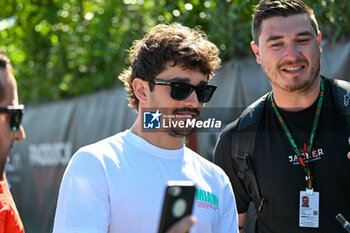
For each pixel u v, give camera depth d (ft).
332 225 12.51
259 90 21.38
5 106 9.33
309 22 12.65
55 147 37.73
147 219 9.96
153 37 10.93
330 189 12.55
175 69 10.55
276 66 12.59
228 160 13.92
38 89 41.52
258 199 13.38
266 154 13.16
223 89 22.74
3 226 10.87
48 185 38.55
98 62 36.65
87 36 36.99
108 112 32.40
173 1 29.81
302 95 12.73
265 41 12.74
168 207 7.36
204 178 11.21
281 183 12.88
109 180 9.91
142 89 11.04
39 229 39.37
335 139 12.63
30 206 40.75
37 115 40.45
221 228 11.42
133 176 10.14
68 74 40.01
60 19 40.73
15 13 43.80
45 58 42.86
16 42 44.24
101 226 9.57
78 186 9.81
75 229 9.47
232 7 22.98
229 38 23.63
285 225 12.94
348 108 12.66
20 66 43.09
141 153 10.53
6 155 9.51
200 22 26.55
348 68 18.43
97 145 10.48
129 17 33.27
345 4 19.25
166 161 10.66
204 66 10.70
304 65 12.44
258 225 13.84
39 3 42.63
